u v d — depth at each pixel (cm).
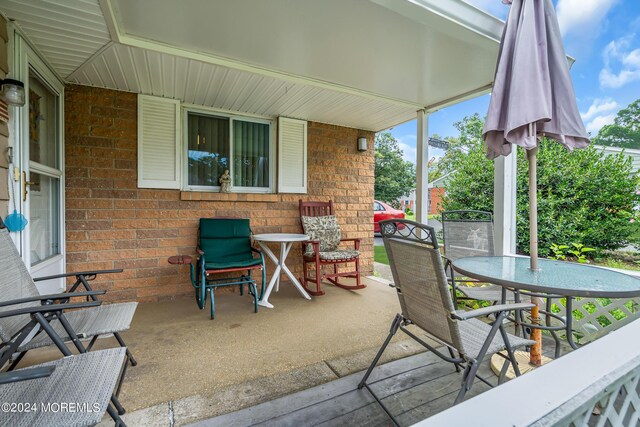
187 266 328
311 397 154
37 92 232
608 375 68
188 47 228
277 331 239
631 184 263
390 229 152
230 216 353
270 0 178
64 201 278
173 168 323
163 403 148
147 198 313
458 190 425
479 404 57
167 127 320
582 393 62
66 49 223
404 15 187
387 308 295
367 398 154
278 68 262
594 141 303
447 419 54
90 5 174
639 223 257
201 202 338
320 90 304
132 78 275
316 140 408
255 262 304
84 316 161
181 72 265
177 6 182
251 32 210
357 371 179
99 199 293
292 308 295
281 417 139
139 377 172
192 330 240
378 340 222
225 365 186
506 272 160
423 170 356
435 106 343
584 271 162
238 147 374
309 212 394
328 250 384
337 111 368
